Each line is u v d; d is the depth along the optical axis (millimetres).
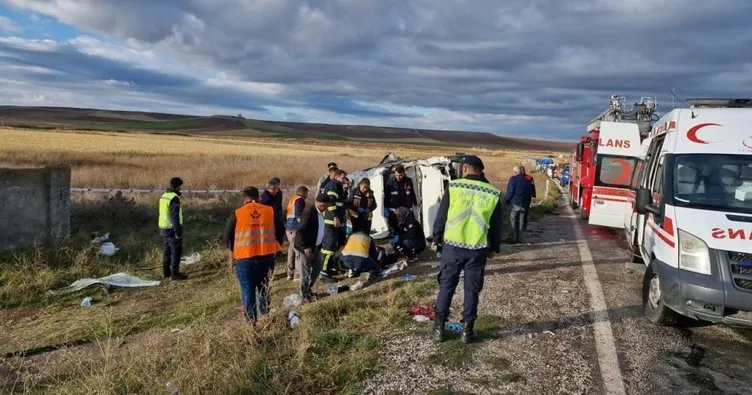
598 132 14016
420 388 4242
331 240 8570
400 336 5340
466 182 5121
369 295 7035
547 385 4312
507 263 8969
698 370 4660
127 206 12938
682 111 6637
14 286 8258
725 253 5027
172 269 9055
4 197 9891
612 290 7188
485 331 5473
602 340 5293
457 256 5031
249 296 6027
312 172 26938
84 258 9398
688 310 5148
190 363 4605
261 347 5035
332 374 4445
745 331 5652
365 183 9609
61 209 10688
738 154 6027
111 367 4832
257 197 6230
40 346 6344
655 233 6168
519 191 10992
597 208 12969
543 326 5672
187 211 14055
